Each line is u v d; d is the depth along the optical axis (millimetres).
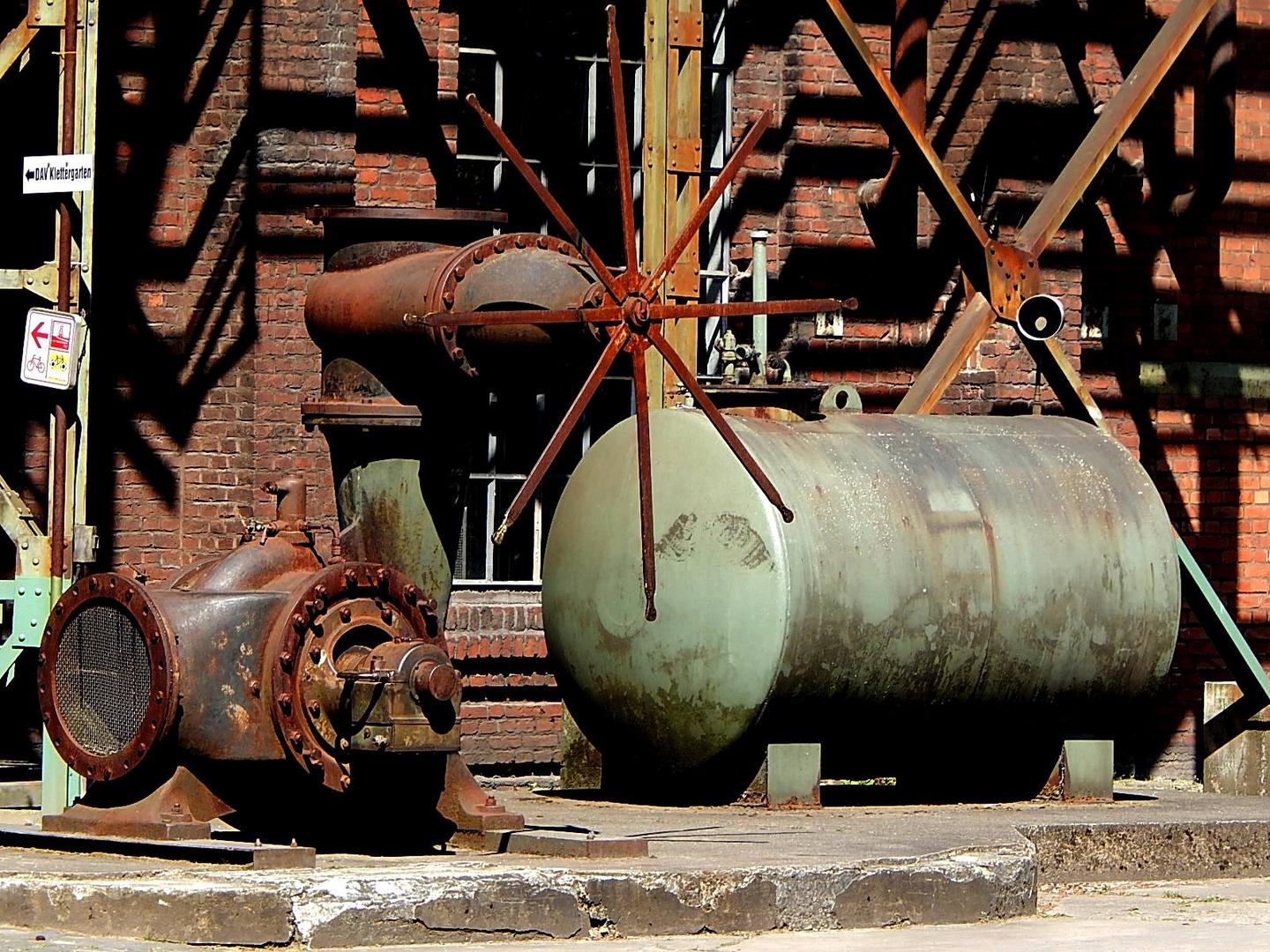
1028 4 14227
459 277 8664
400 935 7012
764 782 10516
